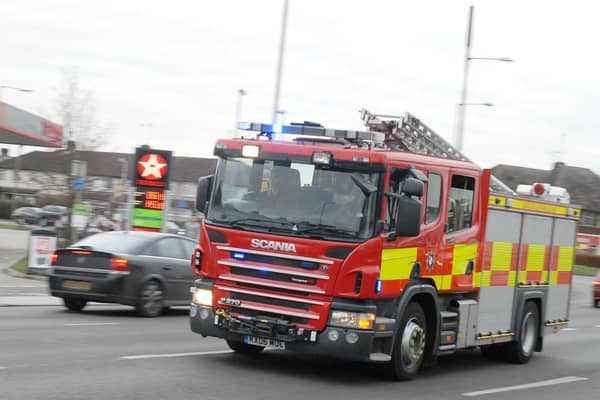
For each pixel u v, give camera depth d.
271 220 11.21
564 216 16.50
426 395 10.86
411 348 11.77
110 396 9.05
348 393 10.51
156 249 18.33
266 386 10.48
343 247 10.80
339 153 11.01
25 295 21.08
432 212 12.00
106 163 96.44
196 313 11.69
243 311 11.35
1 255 34.78
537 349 15.88
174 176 106.88
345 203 10.94
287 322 11.02
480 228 13.32
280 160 11.34
